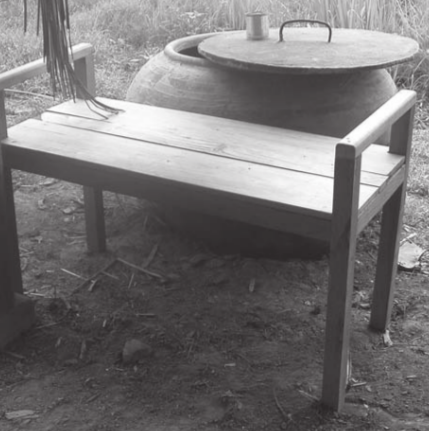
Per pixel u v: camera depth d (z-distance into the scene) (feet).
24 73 9.14
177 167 8.32
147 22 19.57
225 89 10.36
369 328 9.41
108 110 9.88
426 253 11.06
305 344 9.12
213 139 9.09
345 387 8.17
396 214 8.79
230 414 7.94
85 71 10.19
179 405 8.13
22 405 8.16
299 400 8.16
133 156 8.63
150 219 11.75
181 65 10.81
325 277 10.45
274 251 10.63
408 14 18.74
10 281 9.07
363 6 18.12
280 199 7.60
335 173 7.11
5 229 8.90
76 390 8.38
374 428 7.81
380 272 9.10
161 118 9.77
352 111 10.30
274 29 11.75
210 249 11.02
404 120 8.40
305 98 10.18
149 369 8.68
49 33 8.29
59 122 9.66
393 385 8.46
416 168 13.34
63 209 12.25
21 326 9.26
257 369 8.67
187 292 10.14
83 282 10.36
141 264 10.78
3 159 9.07
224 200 7.89
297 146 8.90
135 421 7.91
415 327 9.46
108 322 9.51
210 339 9.18
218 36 11.30
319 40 10.87
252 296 10.02
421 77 16.38
